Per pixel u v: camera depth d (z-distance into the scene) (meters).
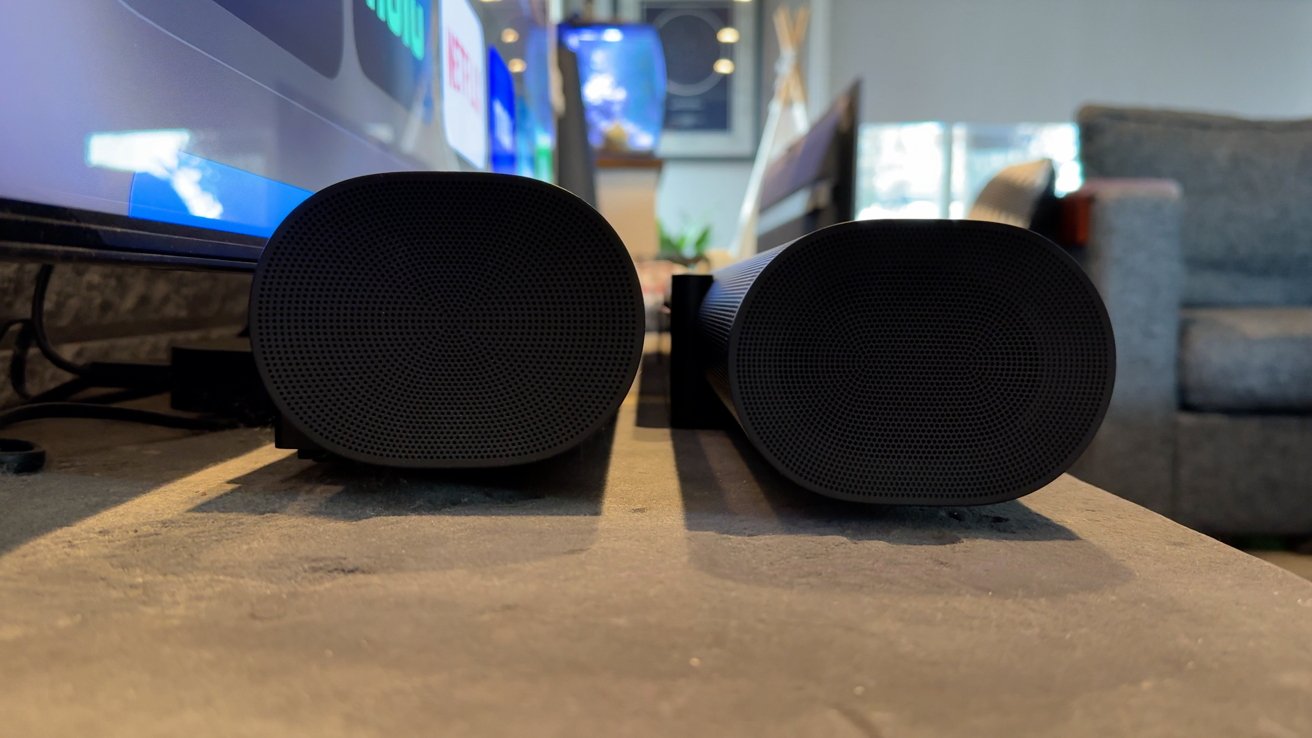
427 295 0.63
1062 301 0.60
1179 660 0.40
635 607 0.45
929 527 0.62
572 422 0.64
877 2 4.60
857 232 0.59
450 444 0.64
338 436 0.63
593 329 0.64
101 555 0.52
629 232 2.60
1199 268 1.66
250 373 0.98
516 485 0.72
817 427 0.61
